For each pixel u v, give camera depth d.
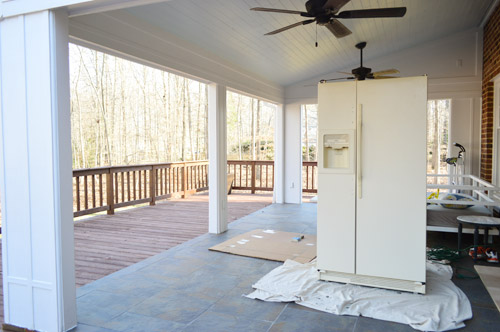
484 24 6.44
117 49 3.59
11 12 2.62
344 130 3.29
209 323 2.70
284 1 4.04
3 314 2.94
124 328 2.64
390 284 3.22
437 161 17.77
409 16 5.43
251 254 4.35
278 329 2.60
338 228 3.35
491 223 4.00
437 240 5.03
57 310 2.59
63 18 2.62
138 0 2.47
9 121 2.70
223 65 5.58
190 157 17.33
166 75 16.98
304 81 8.02
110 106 16.00
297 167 8.26
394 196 3.16
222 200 5.61
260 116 19.30
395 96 3.14
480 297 3.10
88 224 6.13
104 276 3.70
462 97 6.85
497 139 5.91
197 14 4.03
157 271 3.83
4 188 2.74
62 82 2.62
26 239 2.68
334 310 2.86
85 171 6.36
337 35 4.05
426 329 2.53
